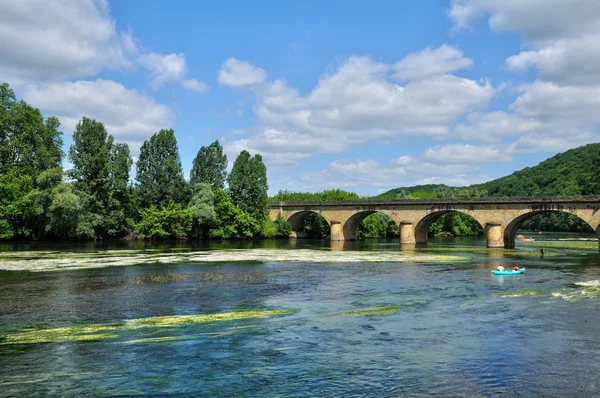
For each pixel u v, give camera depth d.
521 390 18.30
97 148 107.00
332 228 125.12
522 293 39.00
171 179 121.69
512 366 20.89
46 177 97.38
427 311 31.97
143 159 121.88
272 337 25.28
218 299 36.25
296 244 111.38
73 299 35.91
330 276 49.72
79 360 21.42
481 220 98.69
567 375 19.86
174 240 122.06
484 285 43.62
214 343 24.09
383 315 30.64
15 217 101.94
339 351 22.91
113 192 111.88
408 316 30.41
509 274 51.41
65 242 105.56
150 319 29.11
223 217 124.50
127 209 117.81
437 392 18.06
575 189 184.62
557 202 88.75
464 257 73.19
